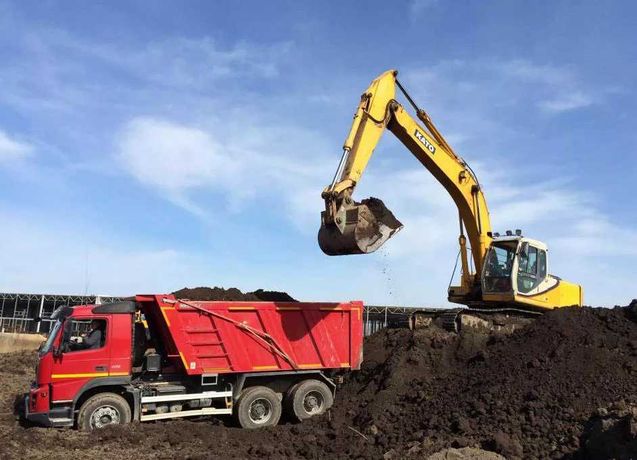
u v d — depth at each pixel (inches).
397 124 515.5
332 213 416.8
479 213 599.8
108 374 435.2
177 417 458.3
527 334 483.5
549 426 343.0
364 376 532.7
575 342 439.8
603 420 303.0
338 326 518.0
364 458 342.6
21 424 440.5
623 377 382.0
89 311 439.2
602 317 487.8
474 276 604.7
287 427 459.5
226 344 470.3
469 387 426.6
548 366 411.8
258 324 485.4
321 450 379.9
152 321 485.1
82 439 391.9
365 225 417.4
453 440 335.9
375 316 1353.3
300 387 490.9
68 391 421.1
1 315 1796.3
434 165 561.6
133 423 432.8
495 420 357.4
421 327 554.6
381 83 497.7
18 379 694.5
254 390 471.8
